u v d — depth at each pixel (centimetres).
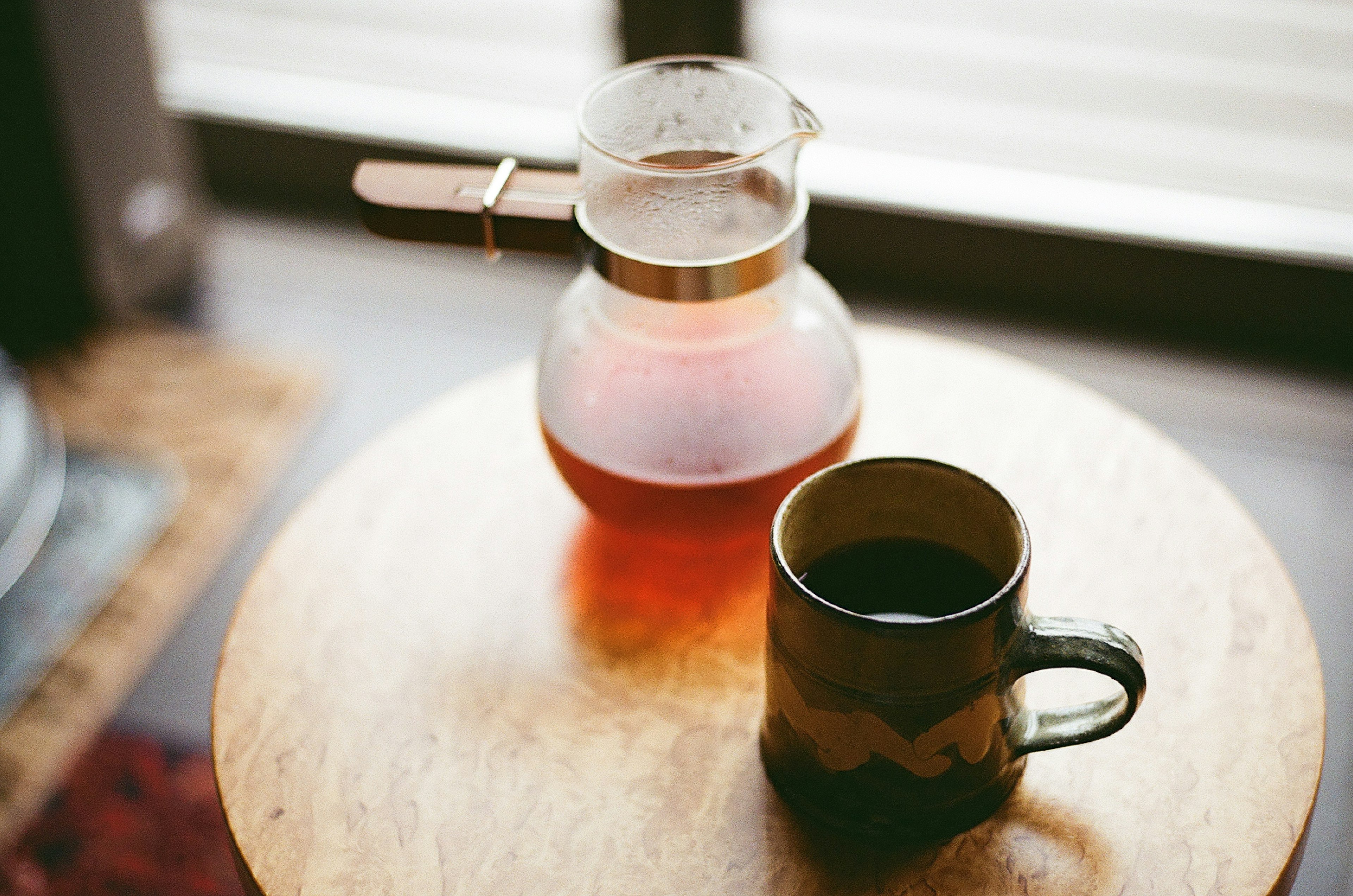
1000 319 144
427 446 79
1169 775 64
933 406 79
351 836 63
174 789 102
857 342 83
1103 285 142
